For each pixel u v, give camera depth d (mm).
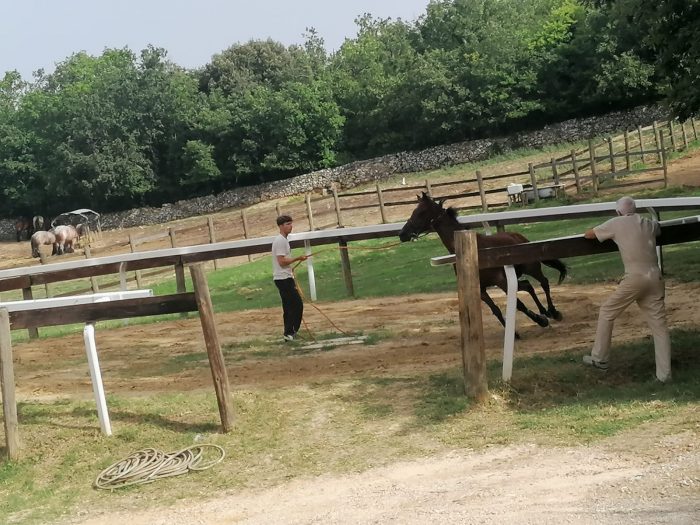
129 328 16984
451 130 51000
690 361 9305
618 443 7102
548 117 48594
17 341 17031
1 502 7820
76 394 11156
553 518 5711
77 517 7309
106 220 59656
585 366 9328
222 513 6953
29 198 65812
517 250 9016
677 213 20141
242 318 16266
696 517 5340
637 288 8695
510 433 7820
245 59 70750
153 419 9438
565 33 48562
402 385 9711
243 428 8914
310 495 7078
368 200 41250
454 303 15023
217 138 59062
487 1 57406
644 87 44062
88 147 61844
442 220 11781
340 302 16906
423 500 6531
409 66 57625
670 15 14820
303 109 56281
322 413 9125
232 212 52375
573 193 29547
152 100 61594
